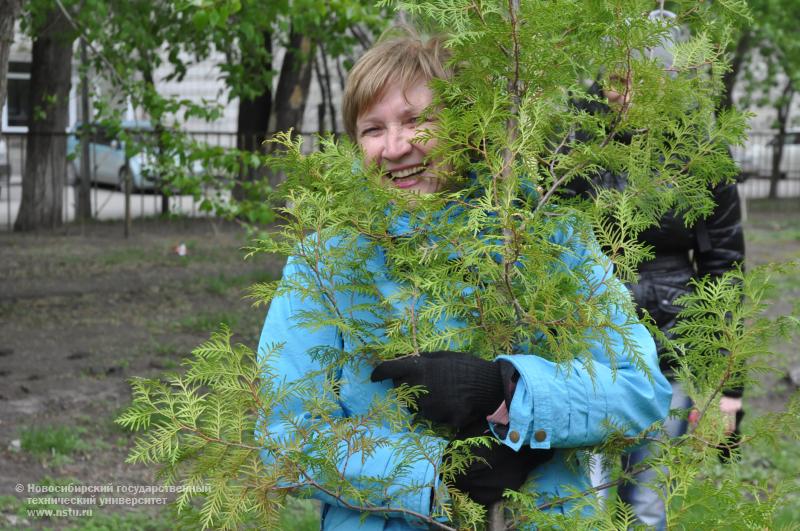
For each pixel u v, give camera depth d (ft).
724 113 5.67
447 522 5.42
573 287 5.29
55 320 30.30
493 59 5.41
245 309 32.50
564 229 5.47
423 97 5.85
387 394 5.33
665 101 5.52
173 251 45.57
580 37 5.46
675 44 5.93
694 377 5.98
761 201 70.03
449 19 5.41
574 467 5.78
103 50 30.78
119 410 20.93
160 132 28.27
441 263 5.44
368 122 5.93
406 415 5.42
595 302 5.19
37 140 51.57
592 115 5.95
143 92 27.17
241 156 25.82
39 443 18.40
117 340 27.76
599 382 5.37
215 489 5.08
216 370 5.13
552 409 5.24
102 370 24.30
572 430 5.30
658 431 5.89
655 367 5.68
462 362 5.26
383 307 5.58
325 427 5.27
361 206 5.31
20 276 38.11
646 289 9.74
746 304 5.64
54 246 46.50
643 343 5.70
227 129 74.59
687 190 5.78
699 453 5.72
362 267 5.58
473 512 5.22
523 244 5.16
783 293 34.35
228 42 32.50
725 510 5.11
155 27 31.89
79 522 14.96
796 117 72.54
